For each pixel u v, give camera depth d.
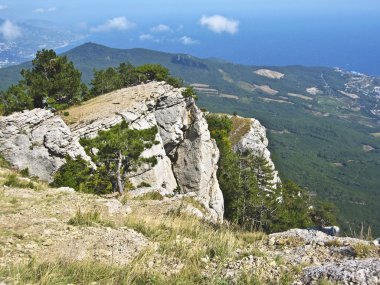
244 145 104.69
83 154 46.31
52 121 45.34
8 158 42.47
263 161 84.19
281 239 14.30
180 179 60.28
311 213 90.00
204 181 60.41
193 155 60.31
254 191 72.62
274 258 11.90
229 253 12.62
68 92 68.62
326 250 12.63
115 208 19.62
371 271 9.64
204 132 61.66
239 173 77.31
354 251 12.02
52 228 14.23
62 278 9.78
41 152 43.75
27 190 23.33
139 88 62.84
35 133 44.19
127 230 14.99
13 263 10.45
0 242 12.12
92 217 16.08
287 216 71.31
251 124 111.81
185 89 62.81
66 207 18.27
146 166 51.41
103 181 39.53
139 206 22.02
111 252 12.52
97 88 89.12
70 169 41.00
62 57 72.69
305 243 13.68
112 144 38.25
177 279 10.35
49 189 25.48
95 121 51.16
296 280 10.11
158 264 11.71
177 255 12.67
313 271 10.27
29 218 15.61
